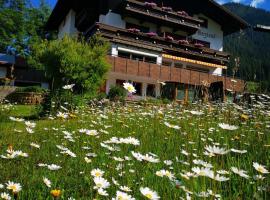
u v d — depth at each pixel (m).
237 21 28.62
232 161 2.98
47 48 12.10
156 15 24.38
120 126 5.91
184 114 7.05
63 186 2.48
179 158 3.30
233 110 7.02
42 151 3.71
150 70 22.61
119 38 22.34
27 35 36.44
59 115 5.81
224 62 28.64
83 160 3.20
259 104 6.98
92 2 24.58
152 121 6.29
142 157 2.23
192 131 4.98
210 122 5.96
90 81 11.81
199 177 2.45
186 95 17.92
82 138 4.33
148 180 2.50
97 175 2.21
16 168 2.96
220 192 2.27
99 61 12.09
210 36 29.19
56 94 10.27
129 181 2.42
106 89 21.56
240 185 2.38
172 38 25.20
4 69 28.94
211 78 25.03
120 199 1.73
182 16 25.89
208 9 28.69
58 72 11.50
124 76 22.44
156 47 24.19
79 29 27.64
